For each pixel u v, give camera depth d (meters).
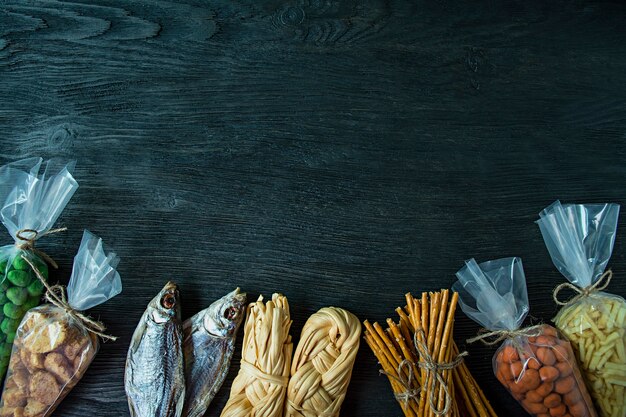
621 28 0.64
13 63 0.58
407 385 0.54
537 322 0.59
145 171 0.58
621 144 0.62
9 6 0.58
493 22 0.63
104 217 0.57
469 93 0.62
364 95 0.61
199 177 0.59
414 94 0.61
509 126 0.62
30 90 0.58
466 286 0.56
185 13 0.60
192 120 0.59
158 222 0.58
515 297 0.56
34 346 0.52
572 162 0.62
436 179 0.60
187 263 0.58
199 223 0.58
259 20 0.60
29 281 0.54
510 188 0.61
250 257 0.58
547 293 0.60
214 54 0.60
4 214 0.54
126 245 0.57
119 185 0.58
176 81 0.59
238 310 0.54
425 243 0.60
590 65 0.63
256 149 0.59
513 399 0.58
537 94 0.62
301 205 0.59
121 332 0.57
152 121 0.59
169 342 0.53
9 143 0.58
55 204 0.54
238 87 0.60
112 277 0.54
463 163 0.61
